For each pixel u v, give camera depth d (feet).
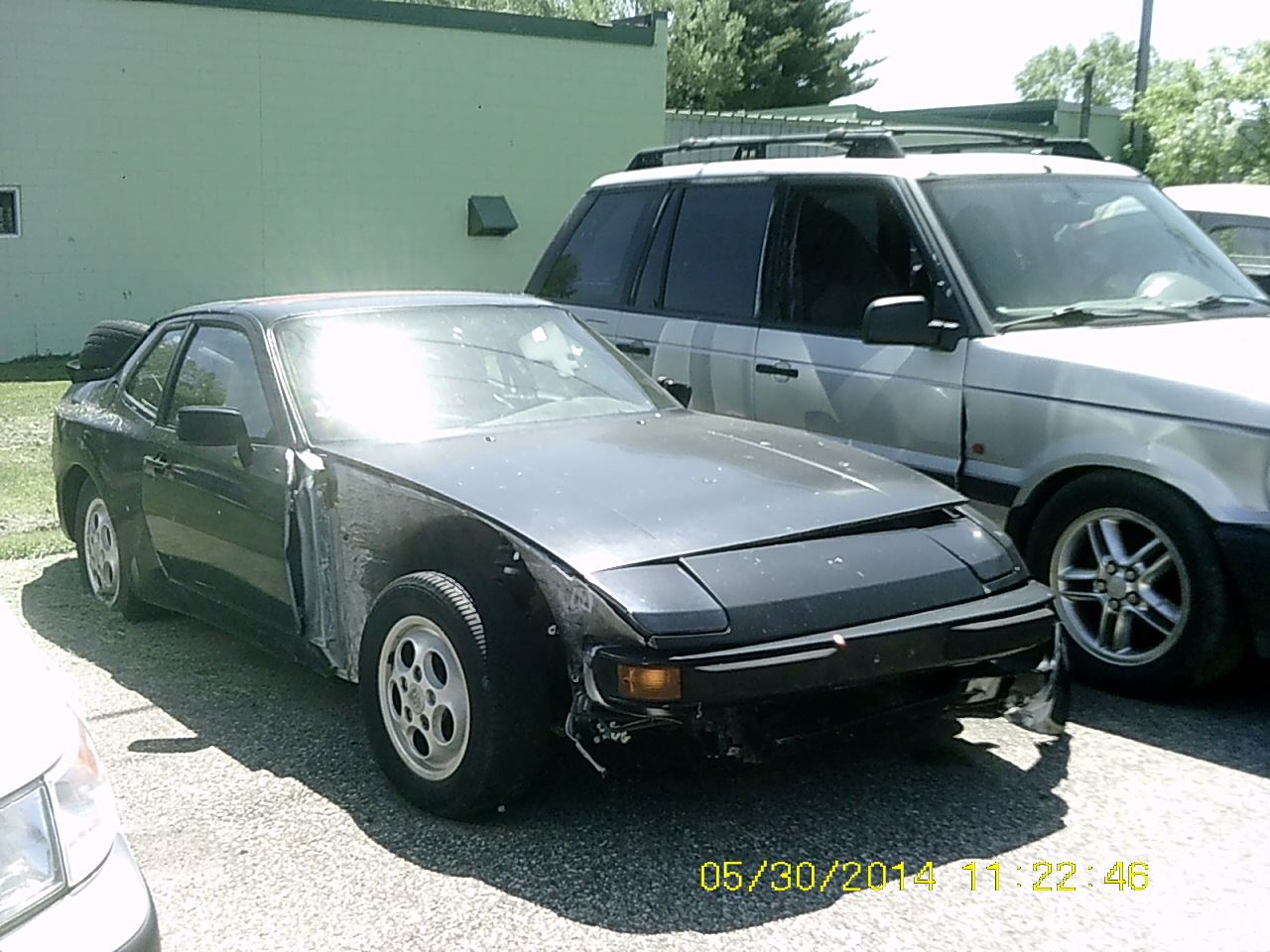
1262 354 15.97
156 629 19.38
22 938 7.33
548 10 137.90
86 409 20.39
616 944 10.48
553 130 64.54
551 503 12.75
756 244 20.70
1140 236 19.58
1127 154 82.17
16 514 26.78
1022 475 16.62
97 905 7.70
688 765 13.75
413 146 61.00
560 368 17.12
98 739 14.98
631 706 11.22
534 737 12.14
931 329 17.40
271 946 10.48
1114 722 15.25
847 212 19.48
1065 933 10.67
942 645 12.09
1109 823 12.64
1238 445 14.58
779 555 12.27
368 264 60.95
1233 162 59.36
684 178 22.49
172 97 55.16
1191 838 12.35
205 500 16.20
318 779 13.76
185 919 10.89
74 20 52.75
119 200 54.75
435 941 10.54
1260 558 14.34
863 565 12.44
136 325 22.97
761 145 22.45
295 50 57.47
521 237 64.80
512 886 11.43
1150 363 15.70
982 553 13.30
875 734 12.31
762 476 13.84
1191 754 14.33
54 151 53.21
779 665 11.31
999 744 14.60
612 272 23.22
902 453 18.04
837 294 19.33
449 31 60.90
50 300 53.98
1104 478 15.81
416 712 12.77
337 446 14.65
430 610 12.46
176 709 15.98
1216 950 10.44
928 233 18.15
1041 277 18.17
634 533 12.27
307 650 14.93
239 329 16.97
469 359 16.58
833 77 155.43
